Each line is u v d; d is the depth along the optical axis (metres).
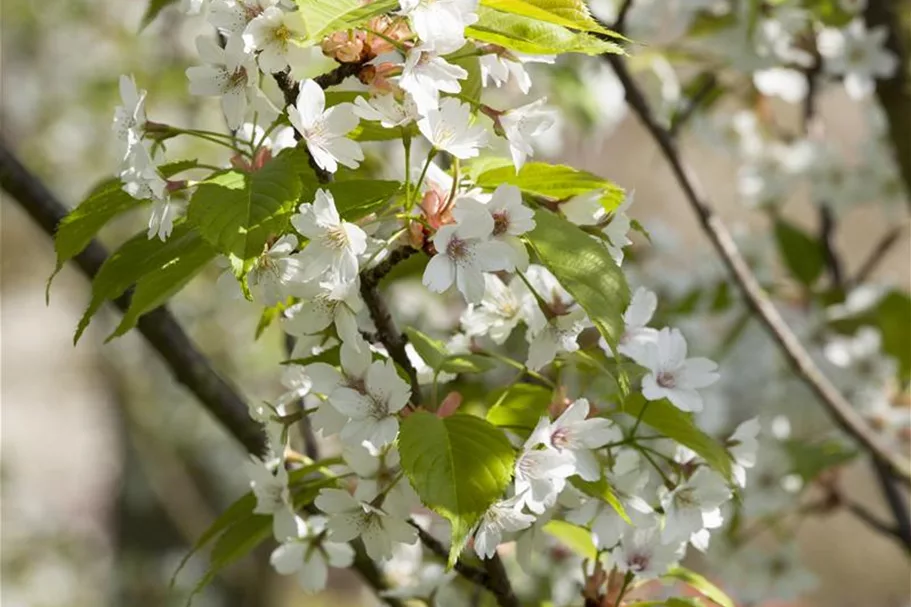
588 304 2.08
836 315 3.28
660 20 2.98
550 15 2.09
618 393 2.17
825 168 3.41
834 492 2.95
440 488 2.07
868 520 2.94
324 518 2.21
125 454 7.29
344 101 2.13
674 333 2.16
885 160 3.39
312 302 2.11
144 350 6.66
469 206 2.08
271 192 2.07
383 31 2.09
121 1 5.81
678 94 3.13
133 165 2.08
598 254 2.09
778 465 2.83
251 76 2.09
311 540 2.23
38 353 10.43
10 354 10.43
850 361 3.24
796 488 2.86
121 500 7.29
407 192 2.10
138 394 6.67
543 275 2.15
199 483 6.70
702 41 2.89
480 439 2.09
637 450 2.17
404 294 2.91
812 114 3.48
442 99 2.12
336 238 2.07
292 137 2.15
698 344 3.26
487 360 2.15
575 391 2.23
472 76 2.13
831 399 2.76
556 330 2.13
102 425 8.83
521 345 2.38
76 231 2.13
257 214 2.06
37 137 5.96
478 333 2.17
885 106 3.17
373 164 2.48
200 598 6.60
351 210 2.10
